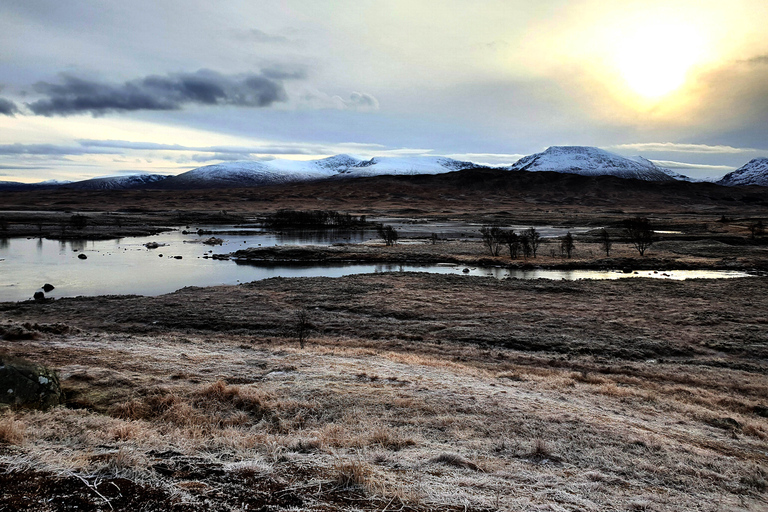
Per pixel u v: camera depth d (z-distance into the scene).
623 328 34.56
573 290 49.25
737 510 8.81
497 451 11.48
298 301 43.47
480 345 30.73
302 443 10.55
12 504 6.11
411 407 15.03
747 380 23.50
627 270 68.75
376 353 26.12
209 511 6.44
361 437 11.70
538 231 145.25
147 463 7.93
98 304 41.59
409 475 8.85
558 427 13.74
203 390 15.29
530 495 8.40
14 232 120.44
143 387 15.46
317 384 17.42
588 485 9.37
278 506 6.76
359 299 44.34
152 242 104.19
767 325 35.50
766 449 13.45
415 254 84.69
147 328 33.75
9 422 9.55
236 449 9.73
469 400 16.20
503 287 51.19
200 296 44.97
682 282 53.91
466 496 7.82
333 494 7.37
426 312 39.72
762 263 72.12
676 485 10.05
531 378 21.34
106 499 6.47
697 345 30.83
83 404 13.26
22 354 20.30
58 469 7.26
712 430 15.07
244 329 34.12
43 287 52.91
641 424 14.92
